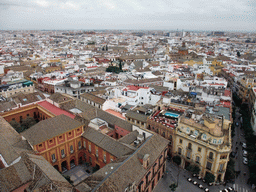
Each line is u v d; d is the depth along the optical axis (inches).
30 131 2738.7
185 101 3969.0
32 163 2255.2
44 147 2679.6
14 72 7052.2
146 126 3538.4
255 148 3535.9
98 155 2928.2
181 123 3085.6
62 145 2883.9
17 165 2246.6
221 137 2696.9
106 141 2854.3
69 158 3024.1
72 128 2955.2
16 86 5123.0
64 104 3981.3
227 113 3508.9
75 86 5093.5
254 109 4443.9
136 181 2154.3
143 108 3939.5
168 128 3196.4
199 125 2940.5
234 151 3695.9
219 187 2844.5
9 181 2076.8
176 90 5236.2
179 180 2935.5
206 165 2881.4
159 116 3609.7
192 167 2952.8
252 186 2871.6
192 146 2974.9
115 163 2354.8
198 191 2753.4
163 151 2819.9
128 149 2625.5
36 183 2095.2
